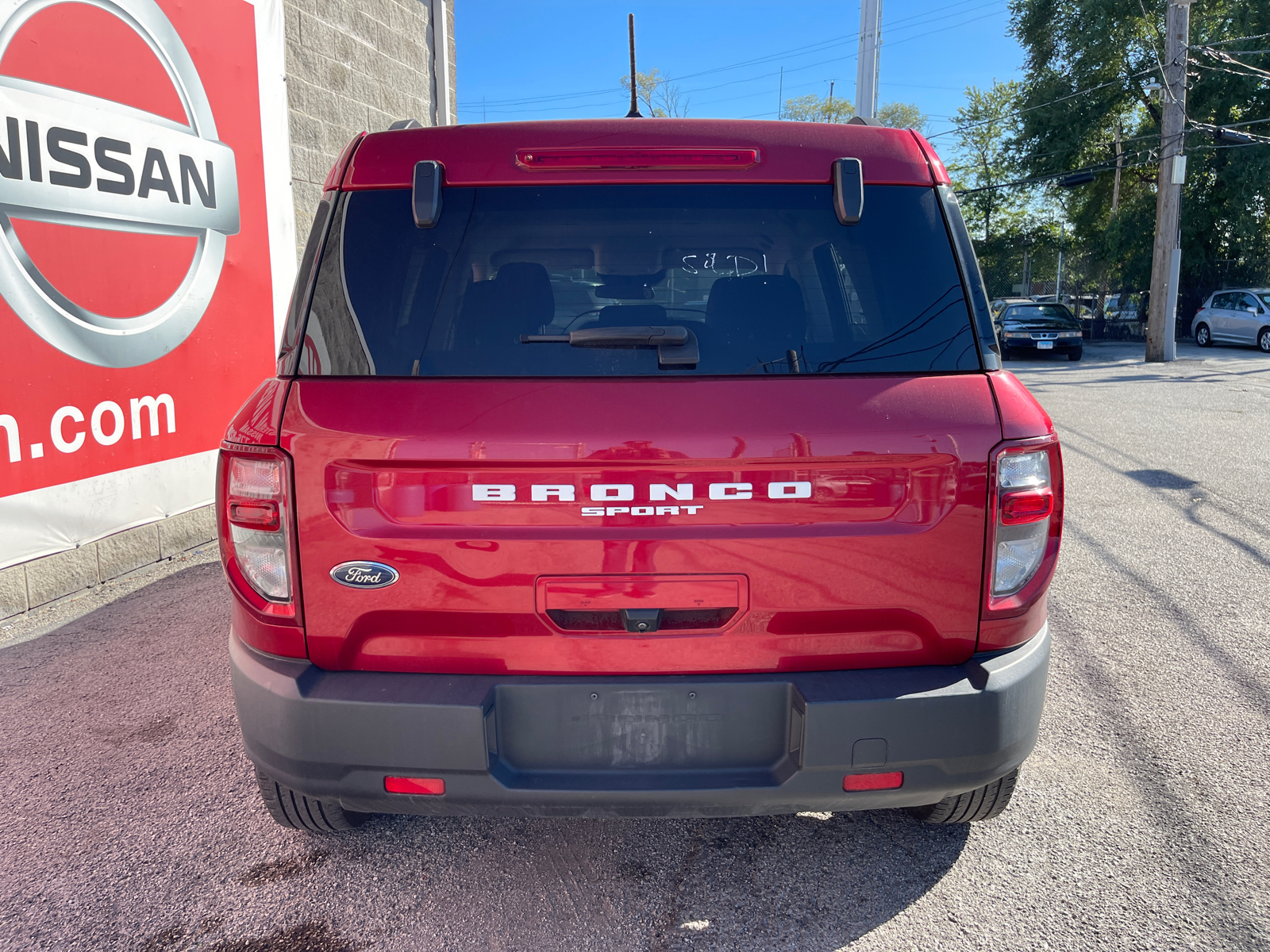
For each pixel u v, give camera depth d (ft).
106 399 16.80
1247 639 14.17
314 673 6.64
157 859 8.65
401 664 6.63
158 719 11.62
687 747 6.58
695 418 6.31
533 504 6.31
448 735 6.38
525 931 7.59
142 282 17.57
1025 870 8.38
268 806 8.11
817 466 6.34
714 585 6.41
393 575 6.42
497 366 6.53
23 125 14.79
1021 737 6.74
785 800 6.58
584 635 6.48
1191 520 21.50
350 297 6.76
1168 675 12.83
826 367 6.58
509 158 6.90
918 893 8.04
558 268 6.77
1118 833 8.98
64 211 15.65
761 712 6.57
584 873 8.40
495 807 6.57
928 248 6.94
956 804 8.34
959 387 6.59
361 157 7.04
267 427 6.49
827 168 7.04
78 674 13.00
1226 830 9.03
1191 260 95.76
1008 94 131.75
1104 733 11.11
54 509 15.81
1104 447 31.37
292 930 7.63
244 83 20.70
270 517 6.50
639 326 6.57
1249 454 30.09
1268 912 7.75
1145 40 94.32
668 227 6.86
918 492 6.44
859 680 6.57
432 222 6.78
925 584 6.52
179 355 18.72
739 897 8.02
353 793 6.59
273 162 21.94
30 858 8.66
